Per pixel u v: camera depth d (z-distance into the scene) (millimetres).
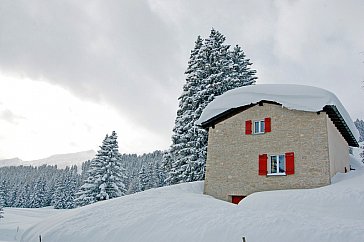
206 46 30203
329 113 18688
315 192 14578
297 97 18531
